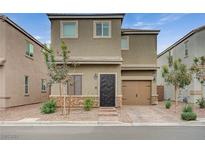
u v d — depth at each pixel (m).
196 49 22.67
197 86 22.81
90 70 18.83
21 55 22.22
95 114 15.66
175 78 17.41
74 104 18.61
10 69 19.78
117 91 18.77
